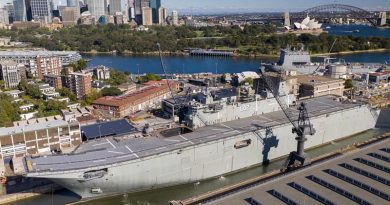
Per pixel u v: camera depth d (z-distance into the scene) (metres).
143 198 102.12
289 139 125.12
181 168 103.94
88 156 97.81
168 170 101.75
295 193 73.62
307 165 89.19
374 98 194.88
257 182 82.12
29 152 120.31
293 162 109.44
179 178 104.75
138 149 102.50
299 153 108.19
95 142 109.19
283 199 71.75
